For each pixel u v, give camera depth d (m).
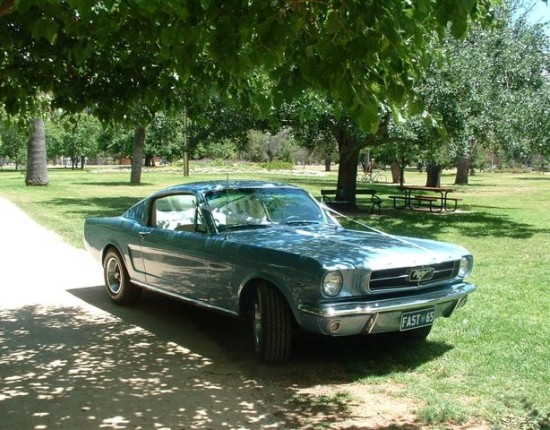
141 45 5.24
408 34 3.23
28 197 24.84
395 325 5.05
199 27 3.21
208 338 6.21
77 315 7.11
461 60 14.74
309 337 6.10
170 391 4.79
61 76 5.96
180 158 66.31
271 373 5.17
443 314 5.56
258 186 6.72
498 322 6.64
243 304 5.48
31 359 5.55
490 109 15.90
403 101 3.40
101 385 4.91
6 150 59.56
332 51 2.93
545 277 9.33
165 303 7.69
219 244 5.66
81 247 12.12
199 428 4.11
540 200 27.55
